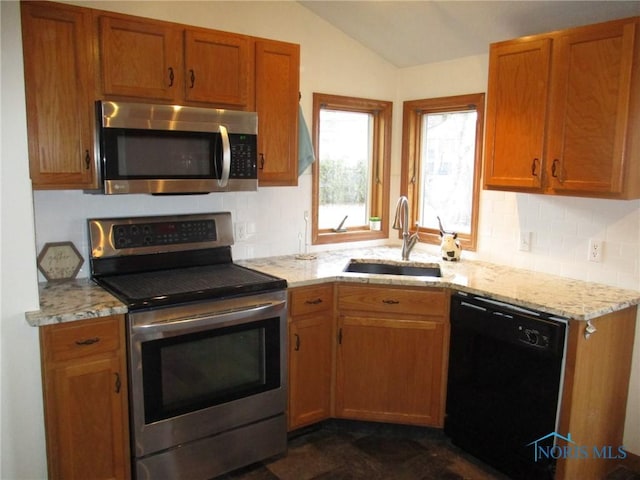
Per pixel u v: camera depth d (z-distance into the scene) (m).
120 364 2.13
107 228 2.58
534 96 2.53
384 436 2.87
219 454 2.42
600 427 2.42
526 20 2.67
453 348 2.66
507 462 2.46
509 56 2.62
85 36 2.21
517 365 2.35
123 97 2.34
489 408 2.50
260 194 3.18
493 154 2.76
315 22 3.26
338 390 2.86
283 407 2.62
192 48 2.50
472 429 2.60
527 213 2.96
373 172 3.77
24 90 1.98
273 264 3.04
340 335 2.80
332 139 3.56
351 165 3.69
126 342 2.13
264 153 2.84
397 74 3.70
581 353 2.17
